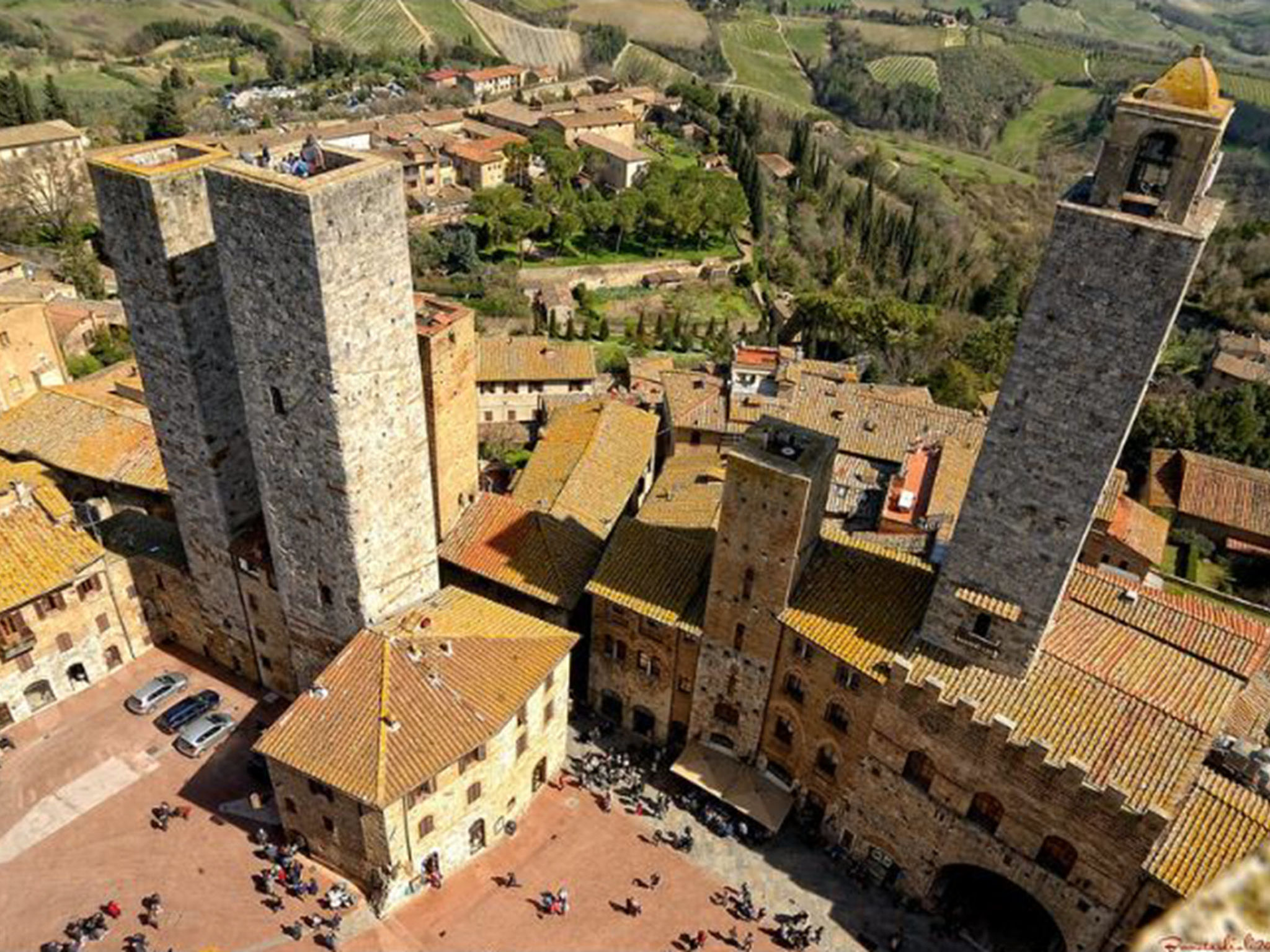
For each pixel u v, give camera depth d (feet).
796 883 190.80
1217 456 337.31
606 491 261.85
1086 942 164.45
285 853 184.65
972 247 625.82
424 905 180.24
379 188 157.58
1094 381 142.41
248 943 170.91
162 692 218.79
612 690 221.46
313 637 202.28
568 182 572.10
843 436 295.28
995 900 189.57
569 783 209.05
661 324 453.17
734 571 186.19
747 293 522.47
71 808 193.67
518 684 184.85
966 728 164.14
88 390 282.56
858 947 179.32
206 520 205.26
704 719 209.15
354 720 172.14
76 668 218.79
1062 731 160.97
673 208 517.14
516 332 436.35
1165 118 127.65
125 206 171.83
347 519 177.99
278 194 147.95
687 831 198.29
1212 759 164.55
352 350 164.25
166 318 180.86
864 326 434.71
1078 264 137.59
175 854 185.47
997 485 156.66
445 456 222.89
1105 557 272.92
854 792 188.96
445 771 172.24
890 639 177.88
